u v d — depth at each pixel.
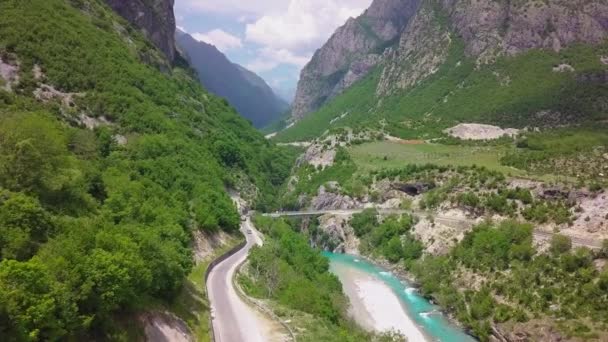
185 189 100.75
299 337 58.50
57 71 117.69
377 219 165.62
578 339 80.38
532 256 107.12
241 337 58.34
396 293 119.38
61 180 51.81
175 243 66.94
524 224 117.75
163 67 190.88
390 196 173.12
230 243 104.25
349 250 166.25
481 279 109.88
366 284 126.62
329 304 80.50
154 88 150.62
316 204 190.62
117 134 110.38
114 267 39.94
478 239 121.75
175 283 57.84
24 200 41.41
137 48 176.00
